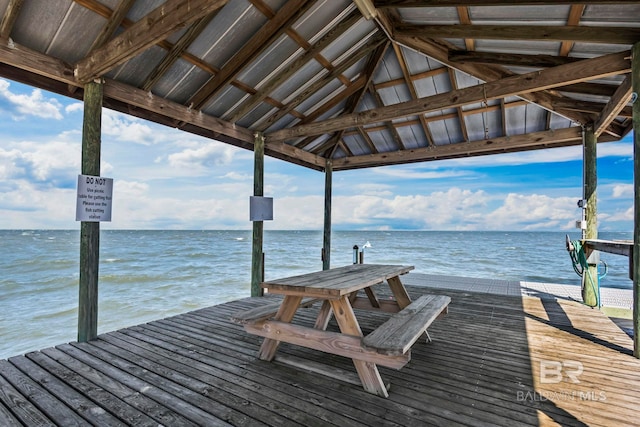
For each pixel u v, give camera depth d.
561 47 3.16
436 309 2.55
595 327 3.46
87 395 1.98
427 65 4.51
